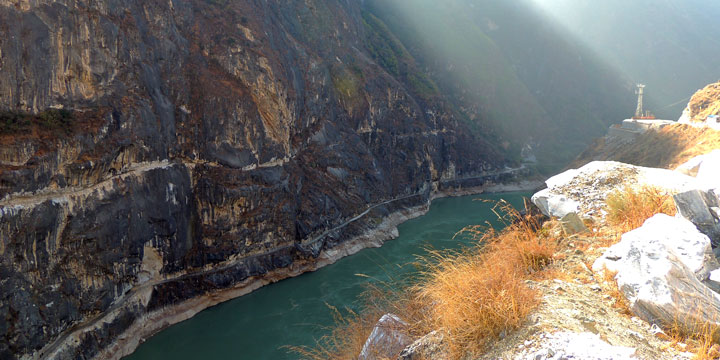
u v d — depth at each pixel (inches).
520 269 235.5
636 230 228.5
